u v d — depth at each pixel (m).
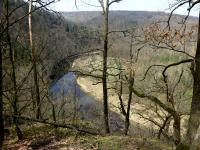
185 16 10.44
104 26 17.12
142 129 24.56
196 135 7.98
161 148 12.47
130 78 17.16
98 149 12.23
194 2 8.92
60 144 13.39
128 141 12.80
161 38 11.73
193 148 7.94
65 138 14.40
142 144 12.56
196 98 8.74
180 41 11.64
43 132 15.58
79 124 18.94
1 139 11.71
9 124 17.86
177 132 13.38
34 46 17.28
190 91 19.06
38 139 14.45
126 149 11.91
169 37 11.62
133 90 14.21
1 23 10.70
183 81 18.66
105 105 18.19
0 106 11.52
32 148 13.39
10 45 14.46
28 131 15.85
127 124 19.12
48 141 14.05
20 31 16.22
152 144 12.84
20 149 13.39
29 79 17.73
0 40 10.78
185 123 19.12
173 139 14.29
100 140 13.12
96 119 25.69
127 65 17.41
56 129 15.61
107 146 12.32
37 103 17.47
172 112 13.38
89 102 43.62
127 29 16.31
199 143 7.84
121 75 17.67
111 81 19.98
